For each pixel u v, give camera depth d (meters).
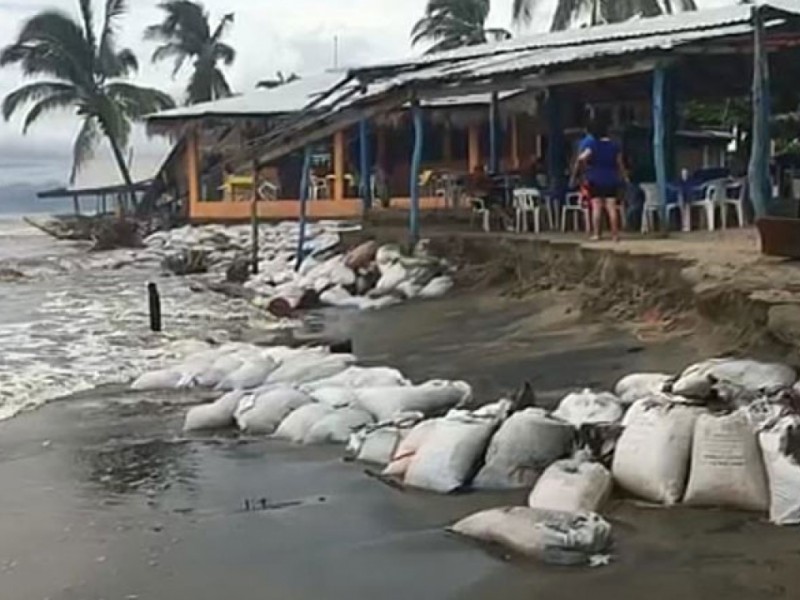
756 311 9.23
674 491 6.40
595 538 5.70
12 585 5.71
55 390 11.55
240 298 20.92
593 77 17.14
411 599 5.34
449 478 7.07
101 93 48.03
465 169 31.17
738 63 18.62
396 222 23.64
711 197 17.53
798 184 17.92
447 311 15.83
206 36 51.31
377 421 8.81
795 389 7.02
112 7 48.28
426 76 19.31
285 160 34.03
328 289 19.09
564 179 21.92
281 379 10.91
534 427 7.16
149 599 5.47
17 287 24.67
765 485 6.21
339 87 22.03
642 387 8.36
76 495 7.43
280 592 5.51
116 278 27.25
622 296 12.88
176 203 42.22
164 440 9.04
